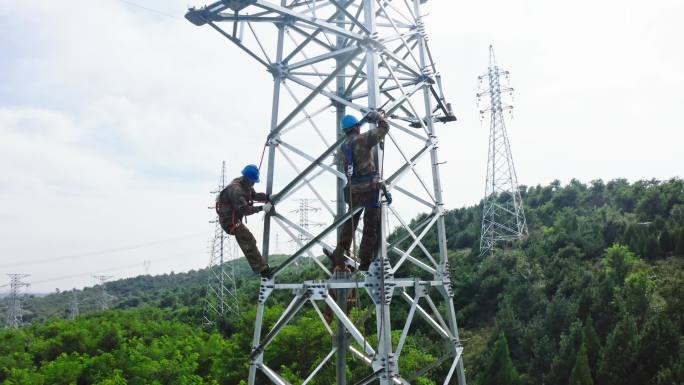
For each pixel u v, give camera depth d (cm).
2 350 4919
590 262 5162
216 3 822
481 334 4588
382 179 753
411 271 5166
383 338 702
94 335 5119
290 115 892
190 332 5716
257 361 821
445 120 1229
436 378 3775
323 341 3534
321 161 825
